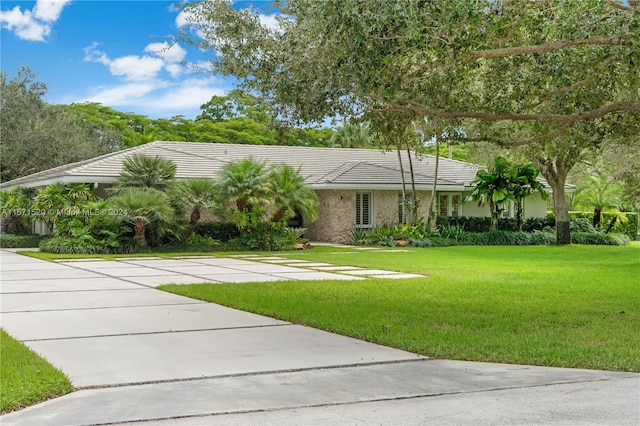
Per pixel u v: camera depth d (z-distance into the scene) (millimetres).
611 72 10633
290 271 17203
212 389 5910
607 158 25766
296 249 25688
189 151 30500
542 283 14109
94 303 11047
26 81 45188
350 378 6340
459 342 7875
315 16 9039
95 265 18703
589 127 11539
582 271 16906
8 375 6094
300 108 10102
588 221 33500
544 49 9305
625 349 7531
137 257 21891
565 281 14539
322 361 7012
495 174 29719
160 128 54531
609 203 34062
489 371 6680
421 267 18047
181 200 24203
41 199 23734
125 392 5797
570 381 6285
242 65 10211
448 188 30781
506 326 9023
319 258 21344
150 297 11812
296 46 9805
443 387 6039
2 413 5188
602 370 6777
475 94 11719
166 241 25094
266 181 25000
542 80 11000
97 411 5242
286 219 26188
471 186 30938
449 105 11266
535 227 33344
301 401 5555
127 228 24047
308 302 11078
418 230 28641
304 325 9172
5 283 13953
